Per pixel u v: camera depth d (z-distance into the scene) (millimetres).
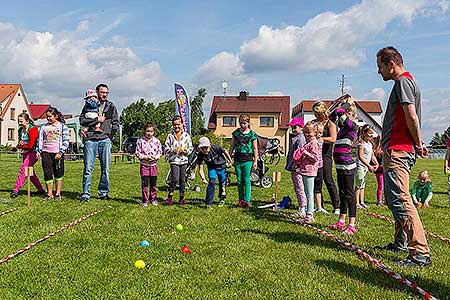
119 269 4621
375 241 6020
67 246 5473
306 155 7250
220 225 6922
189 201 9516
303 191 7551
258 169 13180
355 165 6586
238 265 4812
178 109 19266
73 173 15922
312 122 7426
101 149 9273
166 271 4590
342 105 7602
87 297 3881
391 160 4926
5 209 7898
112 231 6348
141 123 67812
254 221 7266
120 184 12656
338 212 8180
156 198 9508
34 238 5828
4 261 4805
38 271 4508
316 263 4898
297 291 4055
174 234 6254
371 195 11586
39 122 30297
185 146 8891
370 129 9336
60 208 8102
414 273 4574
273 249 5484
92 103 9125
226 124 49375
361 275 4504
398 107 4945
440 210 9203
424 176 9711
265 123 49219
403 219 4883
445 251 5555
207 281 4301
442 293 4031
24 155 9398
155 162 8805
